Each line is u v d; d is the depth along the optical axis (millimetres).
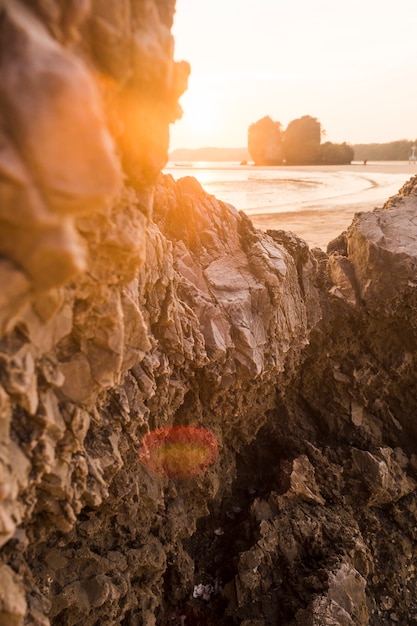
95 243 3752
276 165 136250
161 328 6680
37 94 2641
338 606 6809
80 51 3174
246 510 8781
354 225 10234
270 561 7691
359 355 10125
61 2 2928
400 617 7977
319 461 9414
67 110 2695
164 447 7516
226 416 8383
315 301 9711
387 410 10234
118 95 3645
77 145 2764
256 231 8812
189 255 8133
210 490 7953
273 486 9125
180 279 7684
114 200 3809
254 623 7125
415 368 9914
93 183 2857
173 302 6684
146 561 6383
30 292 3035
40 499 4438
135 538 6473
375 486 8844
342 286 9898
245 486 9547
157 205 8250
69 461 4469
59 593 5309
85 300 4047
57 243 2840
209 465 7980
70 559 5559
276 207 37344
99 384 4461
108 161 2891
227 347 7484
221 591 7621
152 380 6043
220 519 8859
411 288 9172
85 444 5145
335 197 45156
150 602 6547
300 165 131125
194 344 7195
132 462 6090
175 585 7344
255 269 8234
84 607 5441
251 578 7410
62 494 4438
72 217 3010
